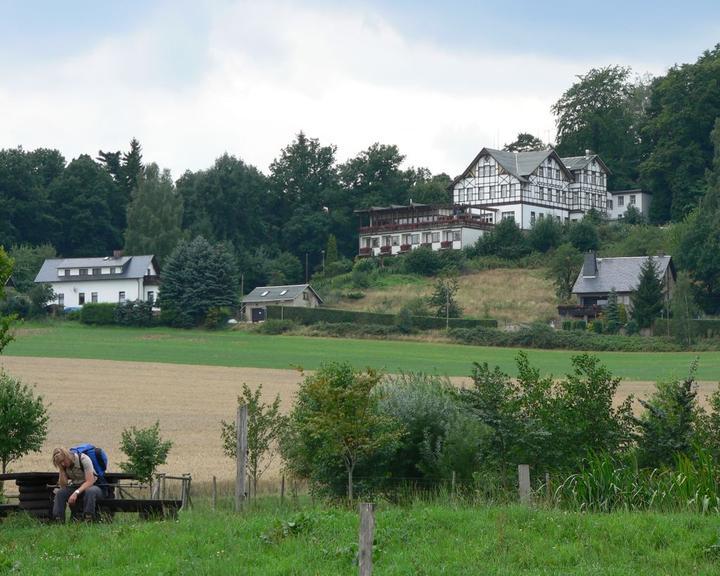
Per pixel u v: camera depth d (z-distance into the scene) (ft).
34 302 415.44
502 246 475.72
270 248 560.61
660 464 79.41
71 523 68.23
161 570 54.24
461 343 347.56
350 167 609.83
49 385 214.69
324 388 82.64
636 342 331.57
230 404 190.39
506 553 56.29
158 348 318.04
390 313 393.70
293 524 61.77
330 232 577.02
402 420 89.04
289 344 340.39
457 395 86.84
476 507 69.46
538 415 84.58
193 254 411.34
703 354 316.40
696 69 549.95
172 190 541.75
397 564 54.19
